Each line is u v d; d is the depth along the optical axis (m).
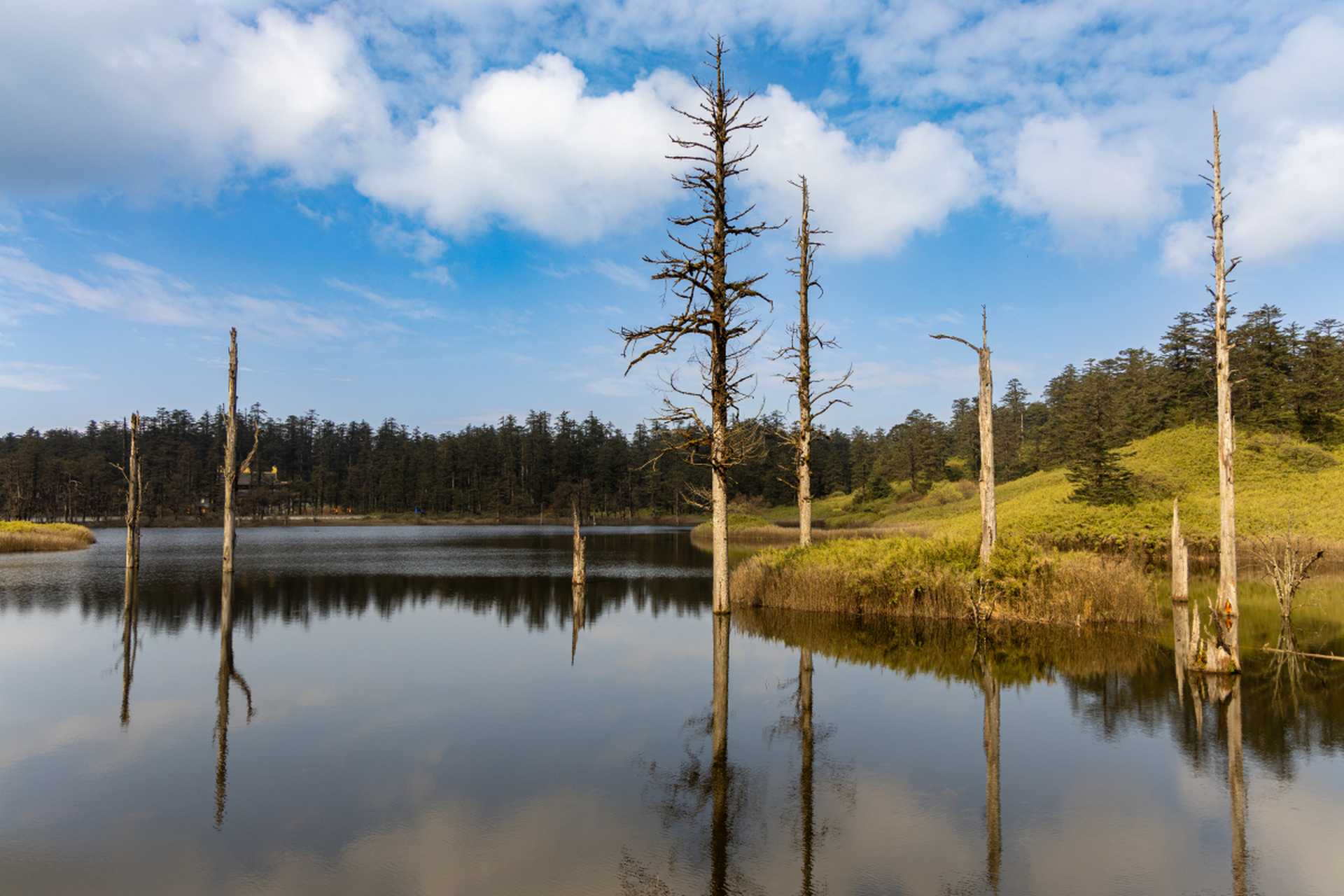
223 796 7.81
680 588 28.83
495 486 146.50
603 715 10.91
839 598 21.38
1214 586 25.41
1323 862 6.27
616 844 6.69
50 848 6.57
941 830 6.96
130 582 26.61
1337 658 14.52
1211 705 11.34
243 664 14.55
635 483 149.00
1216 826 7.02
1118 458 48.44
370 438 186.50
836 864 6.27
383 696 12.06
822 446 153.38
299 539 72.81
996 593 19.38
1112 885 5.89
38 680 13.19
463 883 5.93
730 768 8.67
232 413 30.14
